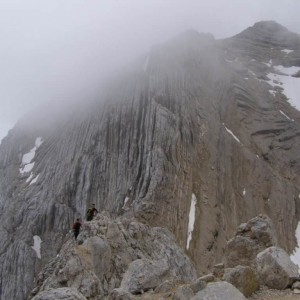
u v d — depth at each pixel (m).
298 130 73.62
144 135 55.81
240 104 73.19
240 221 54.34
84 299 11.99
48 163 65.00
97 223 32.44
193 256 44.72
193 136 57.25
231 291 11.80
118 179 53.81
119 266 29.48
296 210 63.19
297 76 93.12
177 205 47.88
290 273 13.65
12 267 53.19
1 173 74.69
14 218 58.41
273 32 111.50
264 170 63.25
